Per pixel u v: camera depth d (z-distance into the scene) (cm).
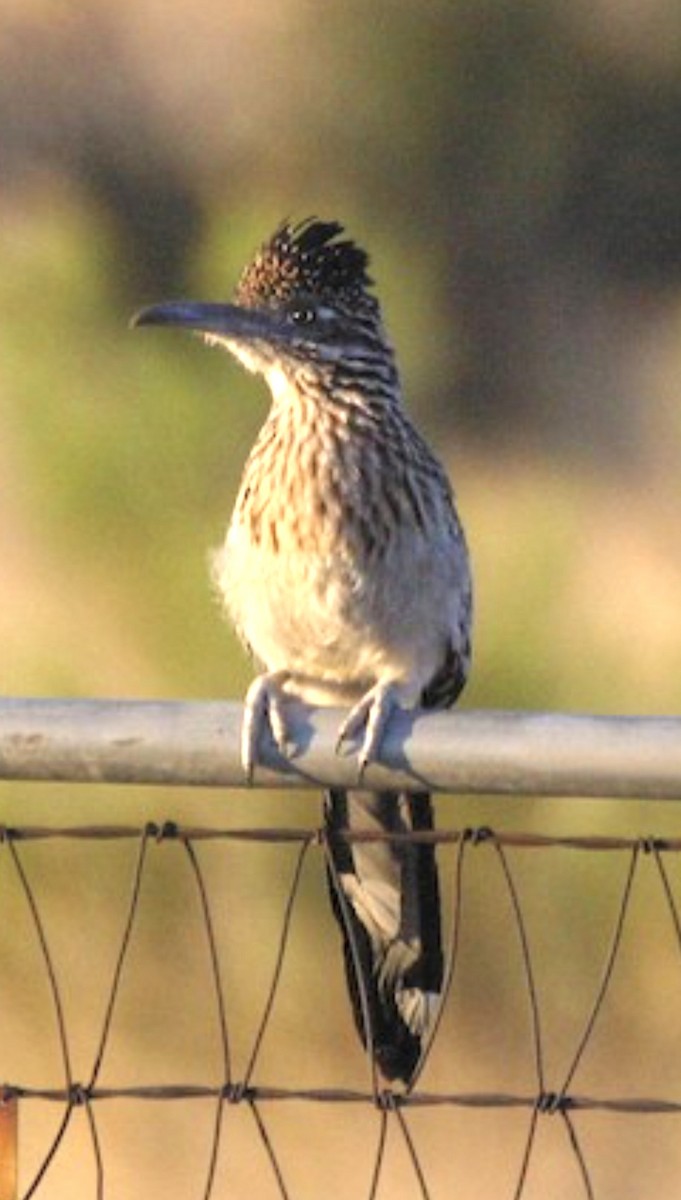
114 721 925
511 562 2016
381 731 917
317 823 1962
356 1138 2006
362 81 2500
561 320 2630
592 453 2595
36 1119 2009
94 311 2030
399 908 1120
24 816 1942
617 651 2036
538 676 1981
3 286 2023
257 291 1305
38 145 2580
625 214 2659
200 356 2016
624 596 2272
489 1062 2016
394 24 2491
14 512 2008
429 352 2505
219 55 2562
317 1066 2003
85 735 923
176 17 2617
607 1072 2012
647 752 897
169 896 1986
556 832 1964
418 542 1268
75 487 1973
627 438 2612
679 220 2664
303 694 1315
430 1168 2005
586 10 2527
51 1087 2008
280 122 2525
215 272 2162
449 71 2503
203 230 2298
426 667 1290
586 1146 2028
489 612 1991
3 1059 2014
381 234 2495
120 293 2131
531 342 2619
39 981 2005
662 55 2564
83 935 2002
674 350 2670
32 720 923
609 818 1956
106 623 1984
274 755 924
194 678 1959
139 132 2567
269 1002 1030
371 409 1278
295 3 2520
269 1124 2006
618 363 2664
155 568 1975
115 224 2378
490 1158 2012
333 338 1288
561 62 2530
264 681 966
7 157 2553
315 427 1275
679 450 2592
